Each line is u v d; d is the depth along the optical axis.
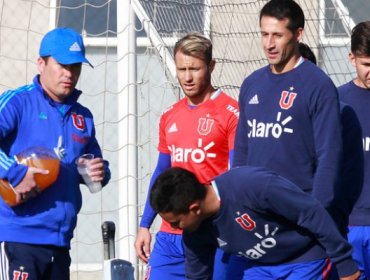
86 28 27.52
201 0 25.20
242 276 16.20
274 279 15.85
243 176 14.69
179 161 19.39
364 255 19.27
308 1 25.28
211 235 15.27
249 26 25.03
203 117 19.17
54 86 18.08
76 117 18.55
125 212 23.09
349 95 19.09
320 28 25.28
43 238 17.94
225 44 25.09
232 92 24.89
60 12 27.56
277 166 16.80
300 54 17.44
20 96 18.05
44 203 17.92
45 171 17.41
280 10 16.75
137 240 20.06
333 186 16.17
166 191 14.19
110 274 17.69
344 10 25.92
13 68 27.22
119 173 23.19
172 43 24.67
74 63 17.95
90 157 18.39
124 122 22.97
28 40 27.22
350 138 18.47
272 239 15.24
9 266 17.73
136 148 22.98
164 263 19.64
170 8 24.67
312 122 16.66
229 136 19.05
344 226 17.86
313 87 16.58
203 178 19.20
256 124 17.05
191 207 14.31
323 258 15.66
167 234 19.66
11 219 17.81
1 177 17.38
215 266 16.38
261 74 17.25
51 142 18.11
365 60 18.36
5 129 17.70
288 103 16.72
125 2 22.95
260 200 14.61
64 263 18.47
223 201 14.74
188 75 18.97
